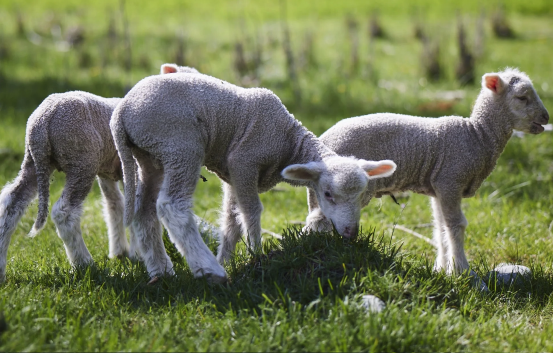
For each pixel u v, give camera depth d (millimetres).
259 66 19625
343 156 6957
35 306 5398
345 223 6270
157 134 6191
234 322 5312
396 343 5047
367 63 20469
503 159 11859
